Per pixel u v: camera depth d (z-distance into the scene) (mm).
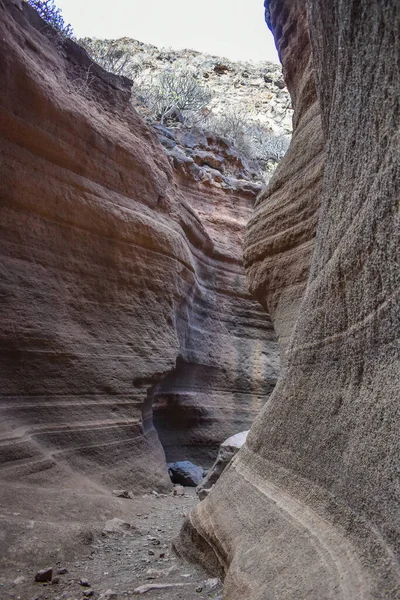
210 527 3277
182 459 9984
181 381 10148
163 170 9242
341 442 2250
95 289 6941
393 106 1916
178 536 3814
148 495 6539
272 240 5203
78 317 6598
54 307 6238
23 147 6141
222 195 12922
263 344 12336
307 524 2285
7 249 5805
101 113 7891
